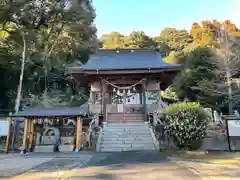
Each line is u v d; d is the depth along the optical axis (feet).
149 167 17.89
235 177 14.33
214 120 37.55
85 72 44.50
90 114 42.09
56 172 16.67
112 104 49.06
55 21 82.53
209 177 14.34
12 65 71.97
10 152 33.40
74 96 82.74
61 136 36.50
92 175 15.24
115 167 18.12
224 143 31.71
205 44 98.17
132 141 33.17
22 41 67.97
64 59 93.81
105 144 32.89
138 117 44.45
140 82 46.42
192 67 76.84
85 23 88.99
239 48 62.95
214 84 59.21
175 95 79.46
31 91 79.10
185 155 25.26
